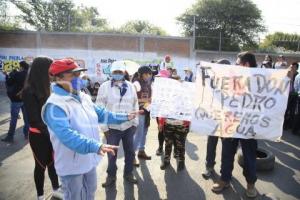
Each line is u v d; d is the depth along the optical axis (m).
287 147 7.58
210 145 5.45
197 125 4.53
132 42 20.33
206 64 4.43
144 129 6.26
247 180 4.71
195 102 4.50
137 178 5.39
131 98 4.96
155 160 6.28
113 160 4.98
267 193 4.90
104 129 4.81
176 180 5.34
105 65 20.27
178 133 5.64
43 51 20.00
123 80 4.97
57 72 2.78
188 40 20.80
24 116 7.51
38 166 4.21
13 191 4.85
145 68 5.98
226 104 4.45
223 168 4.87
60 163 2.96
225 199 4.70
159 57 20.62
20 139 7.61
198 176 5.53
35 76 3.95
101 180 5.26
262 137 4.44
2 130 8.51
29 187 4.99
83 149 2.65
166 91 5.13
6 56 19.84
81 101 3.02
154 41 20.50
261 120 4.42
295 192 5.02
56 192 4.51
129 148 5.05
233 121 4.46
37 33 19.84
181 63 20.95
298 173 5.81
